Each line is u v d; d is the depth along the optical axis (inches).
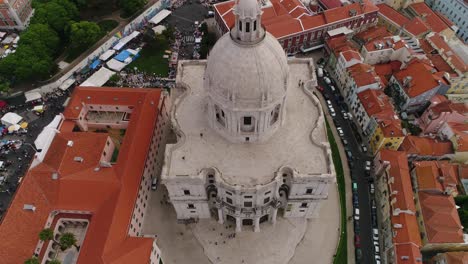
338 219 3769.7
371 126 4234.7
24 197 3484.3
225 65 2805.1
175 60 5201.8
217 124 3262.8
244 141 3257.9
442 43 4987.7
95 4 5753.0
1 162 4222.4
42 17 5113.2
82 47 5334.6
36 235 3341.5
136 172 3585.1
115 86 4938.5
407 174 3732.8
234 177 3048.7
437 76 4512.8
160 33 5369.1
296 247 3597.4
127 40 5403.5
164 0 5969.5
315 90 4886.8
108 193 3444.9
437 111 4286.4
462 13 5561.0
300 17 5275.6
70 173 3624.5
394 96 4697.3
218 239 3612.2
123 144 3796.8
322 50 5438.0
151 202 3900.1
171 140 4421.8
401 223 3459.6
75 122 4281.5
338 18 5260.8
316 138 3255.4
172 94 4877.0
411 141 4109.3
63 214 3565.5
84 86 4448.8
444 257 3292.3
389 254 3469.5
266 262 3479.3
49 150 3853.3
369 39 5147.6
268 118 3075.8
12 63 4667.8
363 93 4416.8
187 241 3634.4
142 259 3083.2
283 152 3191.4
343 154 4274.1
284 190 3346.5
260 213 3344.0
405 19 5413.4
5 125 4581.7
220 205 3316.9
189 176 2999.5
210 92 2984.7
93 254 3073.3
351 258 3553.2
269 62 2807.6
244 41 2768.2
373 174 4121.6
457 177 3914.9
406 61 4842.5
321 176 2982.3
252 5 2549.2
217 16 5393.7
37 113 4677.7
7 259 3169.3
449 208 3516.2
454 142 4077.3
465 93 4699.8
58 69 5068.9
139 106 4062.5
